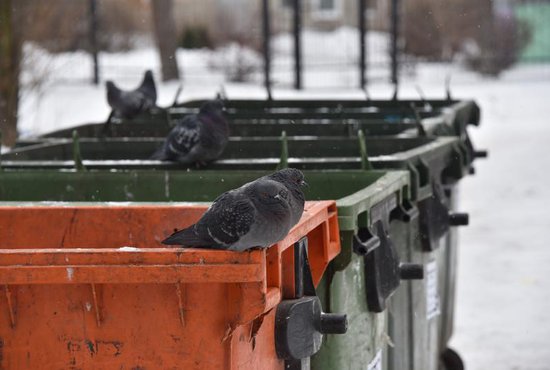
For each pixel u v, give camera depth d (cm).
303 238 572
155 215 657
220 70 4806
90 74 4325
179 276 471
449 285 1123
